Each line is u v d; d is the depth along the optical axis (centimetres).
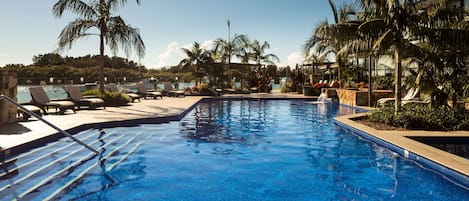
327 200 465
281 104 1958
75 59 3819
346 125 1018
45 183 523
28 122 963
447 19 952
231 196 476
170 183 529
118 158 673
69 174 568
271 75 3550
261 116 1370
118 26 1570
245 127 1076
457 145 798
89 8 1565
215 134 945
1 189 496
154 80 2903
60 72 3519
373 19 972
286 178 558
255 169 605
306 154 715
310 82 2933
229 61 2934
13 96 968
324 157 690
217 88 2808
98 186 514
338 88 2150
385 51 1024
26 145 695
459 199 470
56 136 808
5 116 913
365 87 2081
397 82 1011
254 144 812
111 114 1200
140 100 1934
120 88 2302
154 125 1089
